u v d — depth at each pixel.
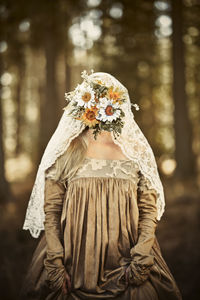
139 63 17.73
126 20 16.36
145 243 2.64
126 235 2.67
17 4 14.30
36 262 2.80
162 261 2.82
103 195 2.68
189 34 15.80
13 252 6.32
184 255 6.18
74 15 17.66
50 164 2.75
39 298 2.74
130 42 17.12
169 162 18.39
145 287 2.65
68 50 19.45
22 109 28.34
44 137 16.89
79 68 22.91
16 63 18.72
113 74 17.80
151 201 2.78
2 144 11.98
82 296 2.61
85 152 2.74
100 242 2.64
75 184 2.70
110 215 2.66
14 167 19.28
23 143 27.62
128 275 2.61
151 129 18.73
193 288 5.10
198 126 20.80
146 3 15.86
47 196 2.76
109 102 2.74
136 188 2.77
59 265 2.62
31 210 2.90
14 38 16.30
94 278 2.61
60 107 18.81
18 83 24.83
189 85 19.02
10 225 8.44
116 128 2.71
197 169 15.32
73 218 2.68
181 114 14.46
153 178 2.78
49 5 15.42
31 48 18.47
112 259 2.65
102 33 17.14
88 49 19.17
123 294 2.61
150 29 16.47
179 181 13.52
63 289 2.63
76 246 2.65
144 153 2.80
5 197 11.46
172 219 8.58
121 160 2.75
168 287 2.74
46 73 16.64
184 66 14.48
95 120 2.73
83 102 2.74
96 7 16.88
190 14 15.67
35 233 2.91
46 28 16.20
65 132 2.76
